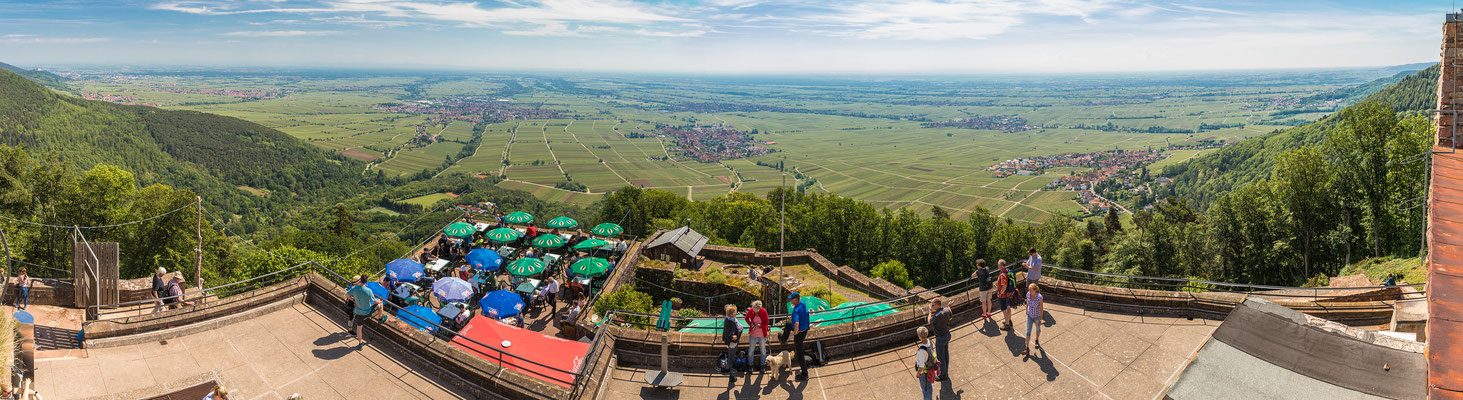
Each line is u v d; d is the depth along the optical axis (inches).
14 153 2313.0
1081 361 701.3
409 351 765.9
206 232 2539.4
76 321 921.5
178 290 1002.1
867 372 710.5
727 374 714.2
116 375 705.6
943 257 3260.3
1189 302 791.7
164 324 800.3
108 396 660.7
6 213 2213.3
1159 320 783.7
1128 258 2655.0
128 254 2325.3
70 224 2331.4
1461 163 746.8
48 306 971.9
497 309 1173.7
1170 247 2556.6
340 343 800.9
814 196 3909.9
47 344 752.3
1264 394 545.3
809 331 749.3
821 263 1540.4
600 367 692.1
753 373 715.4
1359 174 2016.5
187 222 2404.0
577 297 1393.9
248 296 876.0
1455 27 871.1
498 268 1523.1
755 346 713.6
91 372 705.6
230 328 826.8
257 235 6983.3
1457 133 845.8
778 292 1389.0
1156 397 629.9
